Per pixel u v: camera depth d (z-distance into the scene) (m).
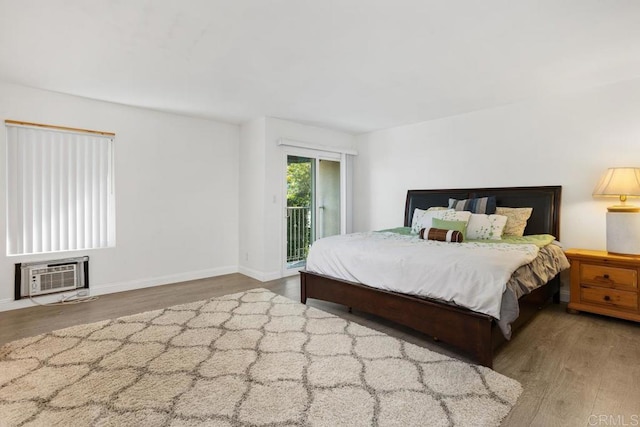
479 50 2.50
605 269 2.91
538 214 3.59
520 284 2.23
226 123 4.82
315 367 2.07
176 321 2.87
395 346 2.37
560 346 2.39
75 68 2.82
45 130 3.41
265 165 4.42
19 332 2.65
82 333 2.60
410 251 2.65
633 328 2.73
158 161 4.18
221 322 2.84
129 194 3.96
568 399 1.75
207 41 2.35
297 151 4.79
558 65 2.78
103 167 3.79
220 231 4.78
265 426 1.53
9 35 2.24
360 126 4.99
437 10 1.97
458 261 2.29
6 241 3.21
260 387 1.85
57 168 3.50
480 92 3.47
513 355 2.26
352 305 2.93
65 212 3.55
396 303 2.58
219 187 4.76
